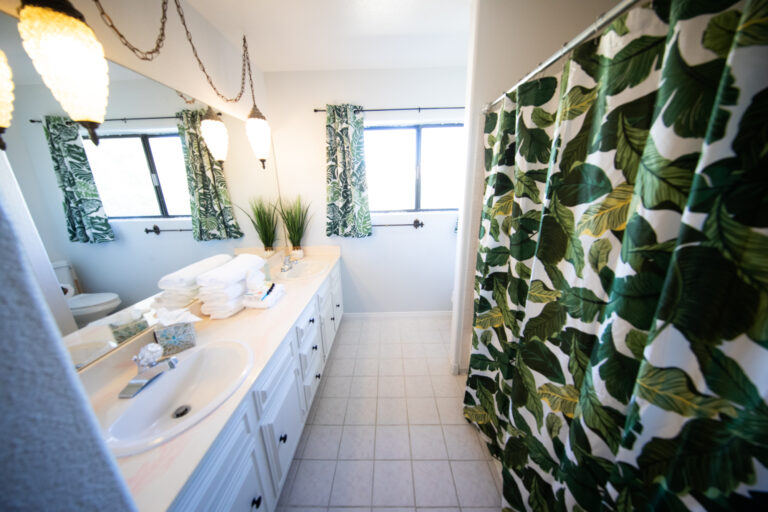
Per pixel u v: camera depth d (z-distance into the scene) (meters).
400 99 2.13
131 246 1.04
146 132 1.09
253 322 1.28
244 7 1.34
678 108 0.50
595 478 0.70
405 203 2.49
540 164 1.03
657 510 0.53
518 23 1.35
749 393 0.44
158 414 0.87
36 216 0.75
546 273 0.88
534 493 0.95
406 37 1.65
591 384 0.69
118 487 0.25
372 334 2.47
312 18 1.45
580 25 1.35
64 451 0.21
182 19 1.24
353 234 2.34
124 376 0.92
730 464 0.46
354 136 2.12
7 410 0.18
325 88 2.12
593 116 0.72
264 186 2.09
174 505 0.57
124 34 0.97
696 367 0.48
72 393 0.21
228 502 0.76
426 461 1.33
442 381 1.88
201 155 1.44
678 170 0.51
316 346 1.67
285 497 1.18
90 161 0.89
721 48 0.46
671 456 0.52
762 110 0.39
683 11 0.48
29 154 0.73
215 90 1.51
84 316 0.86
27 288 0.19
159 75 1.13
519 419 1.02
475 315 1.48
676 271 0.49
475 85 1.42
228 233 1.68
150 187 1.12
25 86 0.70
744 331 0.43
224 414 0.76
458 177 2.44
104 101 0.77
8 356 0.18
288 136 2.19
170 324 1.03
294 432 1.26
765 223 0.40
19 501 0.19
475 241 1.66
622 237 0.66
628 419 0.58
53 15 0.63
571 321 0.80
